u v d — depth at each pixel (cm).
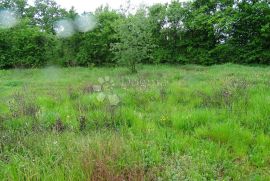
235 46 2116
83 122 591
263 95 724
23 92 1048
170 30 2289
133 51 1764
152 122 603
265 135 511
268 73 1302
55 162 390
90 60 2475
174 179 364
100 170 363
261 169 414
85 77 1622
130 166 388
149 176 371
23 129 562
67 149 430
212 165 410
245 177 388
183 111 666
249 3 2066
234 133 511
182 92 890
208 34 2161
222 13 2092
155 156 432
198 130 538
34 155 438
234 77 1152
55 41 2495
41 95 965
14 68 2459
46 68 2362
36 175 360
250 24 2048
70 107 758
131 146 455
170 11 2262
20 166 382
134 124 587
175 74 1439
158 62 2314
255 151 463
